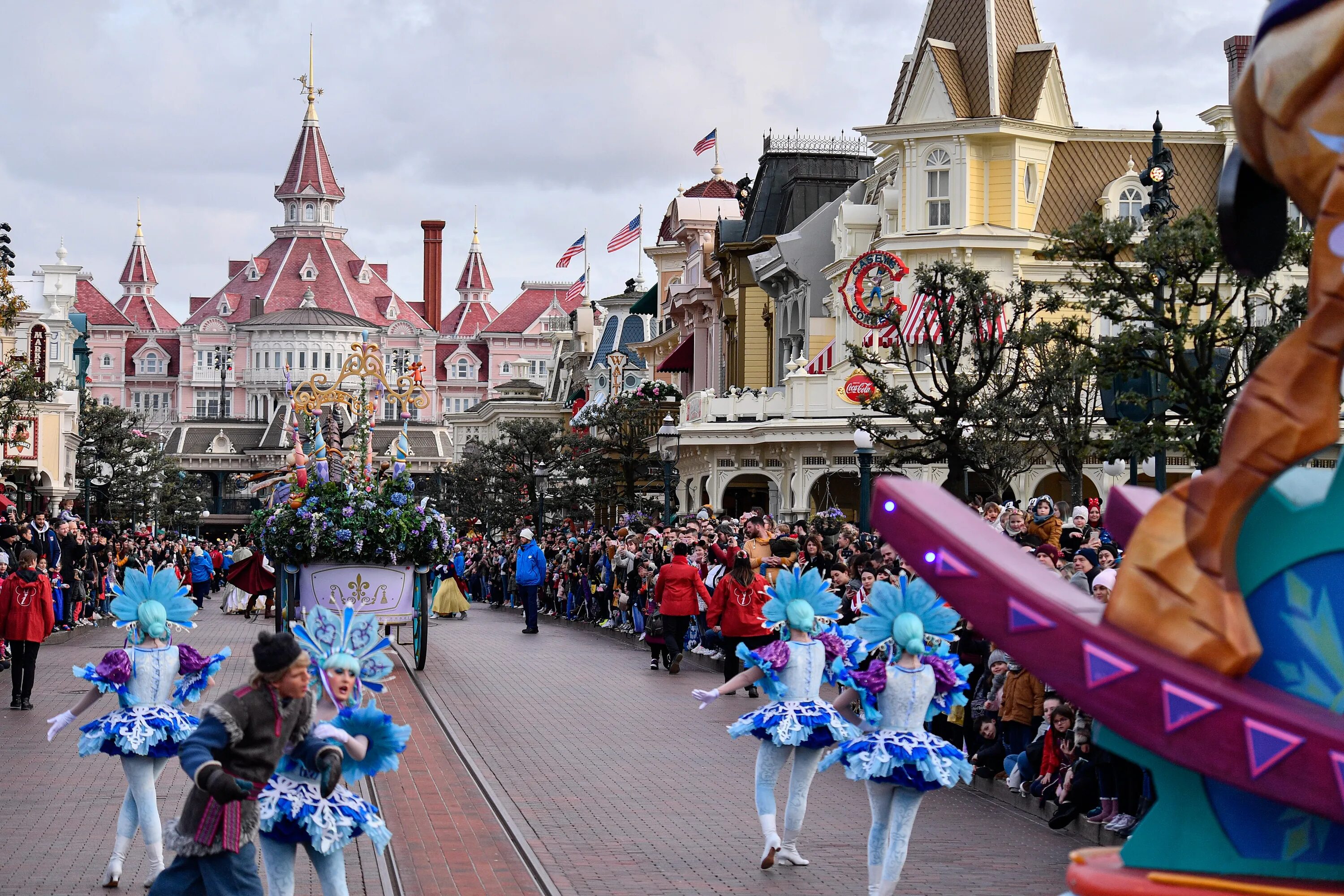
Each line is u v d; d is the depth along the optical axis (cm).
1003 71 3903
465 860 1051
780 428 3891
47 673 2212
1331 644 498
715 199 5956
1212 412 1889
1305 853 503
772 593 1384
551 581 3847
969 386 2550
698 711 1853
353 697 859
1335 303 476
